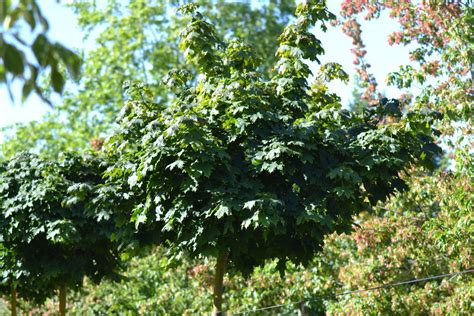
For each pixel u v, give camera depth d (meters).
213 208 9.76
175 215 9.77
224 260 10.90
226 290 17.94
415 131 10.16
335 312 14.98
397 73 13.93
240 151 10.34
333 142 10.30
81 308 21.09
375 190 10.66
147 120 10.86
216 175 9.73
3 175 14.04
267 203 9.20
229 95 9.88
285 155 9.92
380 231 14.84
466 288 13.12
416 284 15.28
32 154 14.57
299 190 10.16
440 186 14.07
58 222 13.08
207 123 9.74
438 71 14.69
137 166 10.41
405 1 15.45
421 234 14.45
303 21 10.91
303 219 9.67
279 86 10.70
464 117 13.40
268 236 10.42
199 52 10.96
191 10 11.16
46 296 16.61
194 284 18.61
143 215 10.08
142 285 20.50
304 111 10.79
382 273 14.65
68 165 13.85
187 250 10.43
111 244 14.37
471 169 13.10
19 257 14.12
